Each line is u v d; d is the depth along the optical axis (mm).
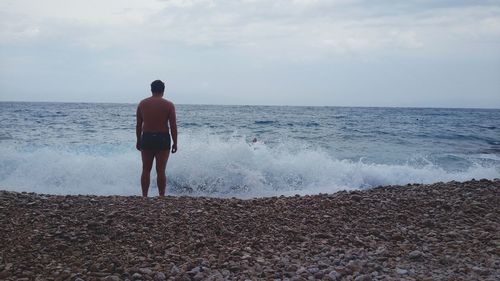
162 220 4867
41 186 8727
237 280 3484
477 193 6730
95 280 3340
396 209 5805
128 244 4152
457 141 21938
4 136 18719
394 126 32562
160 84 7039
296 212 5539
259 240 4488
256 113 56500
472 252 4246
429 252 4266
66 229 4383
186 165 9281
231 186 9078
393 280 3484
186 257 3928
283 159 10375
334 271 3623
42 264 3598
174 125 6973
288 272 3645
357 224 5160
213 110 69562
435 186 7430
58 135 19469
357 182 9945
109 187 8797
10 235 4168
